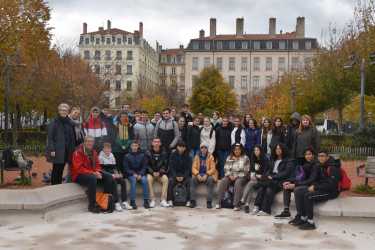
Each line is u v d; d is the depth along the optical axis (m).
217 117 13.84
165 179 11.12
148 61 105.25
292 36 89.56
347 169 18.16
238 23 91.25
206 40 89.88
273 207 10.35
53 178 10.63
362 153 23.38
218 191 10.98
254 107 52.75
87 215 9.77
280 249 7.32
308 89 35.34
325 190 9.03
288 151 10.48
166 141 12.20
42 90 27.31
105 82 42.75
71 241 7.61
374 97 33.78
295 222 9.02
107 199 10.20
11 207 8.90
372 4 29.53
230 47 89.19
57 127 10.23
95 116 11.59
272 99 41.16
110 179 10.47
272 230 8.62
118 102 63.62
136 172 11.07
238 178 10.75
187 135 12.44
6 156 10.95
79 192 10.23
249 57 88.81
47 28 27.81
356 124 43.38
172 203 11.05
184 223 9.11
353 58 25.64
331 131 47.25
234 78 89.25
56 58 31.52
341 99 33.34
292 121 11.70
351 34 32.38
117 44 94.06
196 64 89.69
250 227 8.86
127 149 11.80
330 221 9.02
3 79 23.83
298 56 87.25
